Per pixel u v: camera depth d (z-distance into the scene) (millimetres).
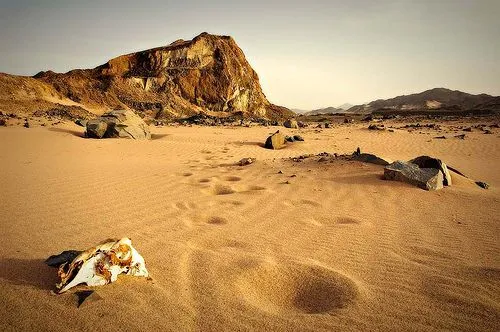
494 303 2186
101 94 40281
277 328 1916
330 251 3021
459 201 4699
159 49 49156
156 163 8016
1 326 1866
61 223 3594
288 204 4531
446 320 2016
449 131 18609
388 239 3324
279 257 2869
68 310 2014
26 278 2367
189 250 2973
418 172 5449
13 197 4527
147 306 2082
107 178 5961
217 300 2184
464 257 2906
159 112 39375
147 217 3891
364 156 6898
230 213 4105
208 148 11477
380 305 2166
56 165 7137
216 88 48094
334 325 1957
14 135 11352
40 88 31656
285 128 23328
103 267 2316
